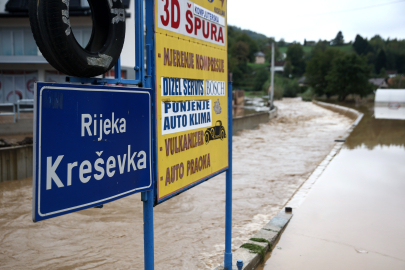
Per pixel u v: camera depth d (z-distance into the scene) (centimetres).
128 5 2336
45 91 188
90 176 219
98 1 228
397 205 725
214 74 379
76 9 2377
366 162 1181
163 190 292
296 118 3484
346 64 6362
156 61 278
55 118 195
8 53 2612
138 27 262
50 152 193
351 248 521
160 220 704
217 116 387
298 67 17625
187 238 605
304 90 10912
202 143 356
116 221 702
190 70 330
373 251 511
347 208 709
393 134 1889
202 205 808
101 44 235
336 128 2503
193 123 338
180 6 309
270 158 1406
